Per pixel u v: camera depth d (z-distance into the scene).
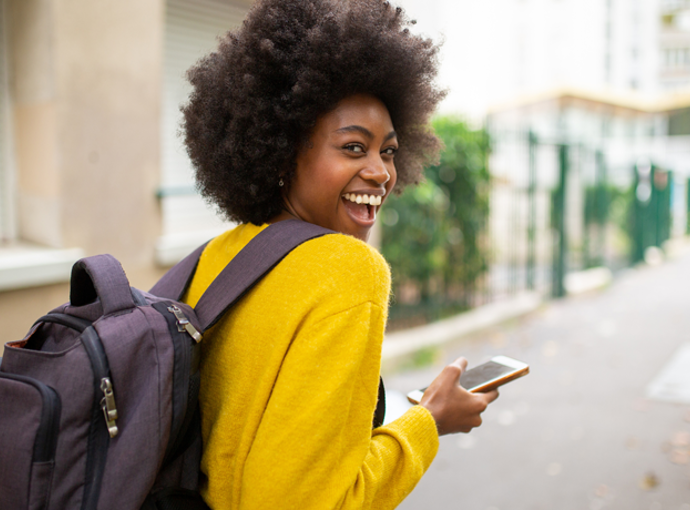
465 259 6.45
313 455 0.79
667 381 4.68
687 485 3.06
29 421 0.78
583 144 9.09
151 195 3.83
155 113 3.81
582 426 3.83
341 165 0.98
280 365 0.85
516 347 5.61
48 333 0.94
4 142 3.61
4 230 3.64
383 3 1.06
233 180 1.02
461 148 6.14
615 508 2.85
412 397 1.16
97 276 0.89
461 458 3.37
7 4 3.48
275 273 0.91
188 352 0.87
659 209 13.10
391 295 0.98
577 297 8.28
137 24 3.67
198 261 1.13
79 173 3.47
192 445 0.92
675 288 9.10
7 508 0.78
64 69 3.35
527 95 12.48
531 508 2.86
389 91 1.04
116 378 0.80
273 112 0.98
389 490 0.91
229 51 1.03
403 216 5.63
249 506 0.80
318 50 0.95
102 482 0.78
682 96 14.12
